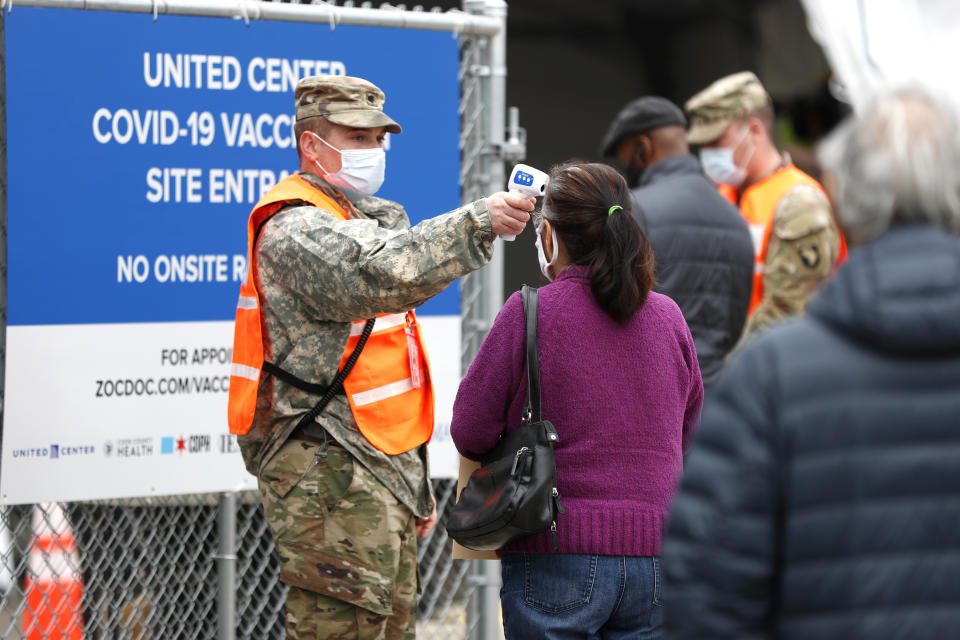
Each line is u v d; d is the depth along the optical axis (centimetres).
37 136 965
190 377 1020
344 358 891
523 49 2056
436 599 1235
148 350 1004
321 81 920
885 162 482
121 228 994
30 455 964
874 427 473
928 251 475
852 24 1145
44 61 966
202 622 1144
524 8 2055
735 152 1505
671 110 1328
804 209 1437
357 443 888
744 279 1312
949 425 473
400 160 1108
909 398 474
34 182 965
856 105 1144
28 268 963
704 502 489
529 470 792
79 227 979
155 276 1006
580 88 2094
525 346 816
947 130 486
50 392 970
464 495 827
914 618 464
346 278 834
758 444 484
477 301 1206
